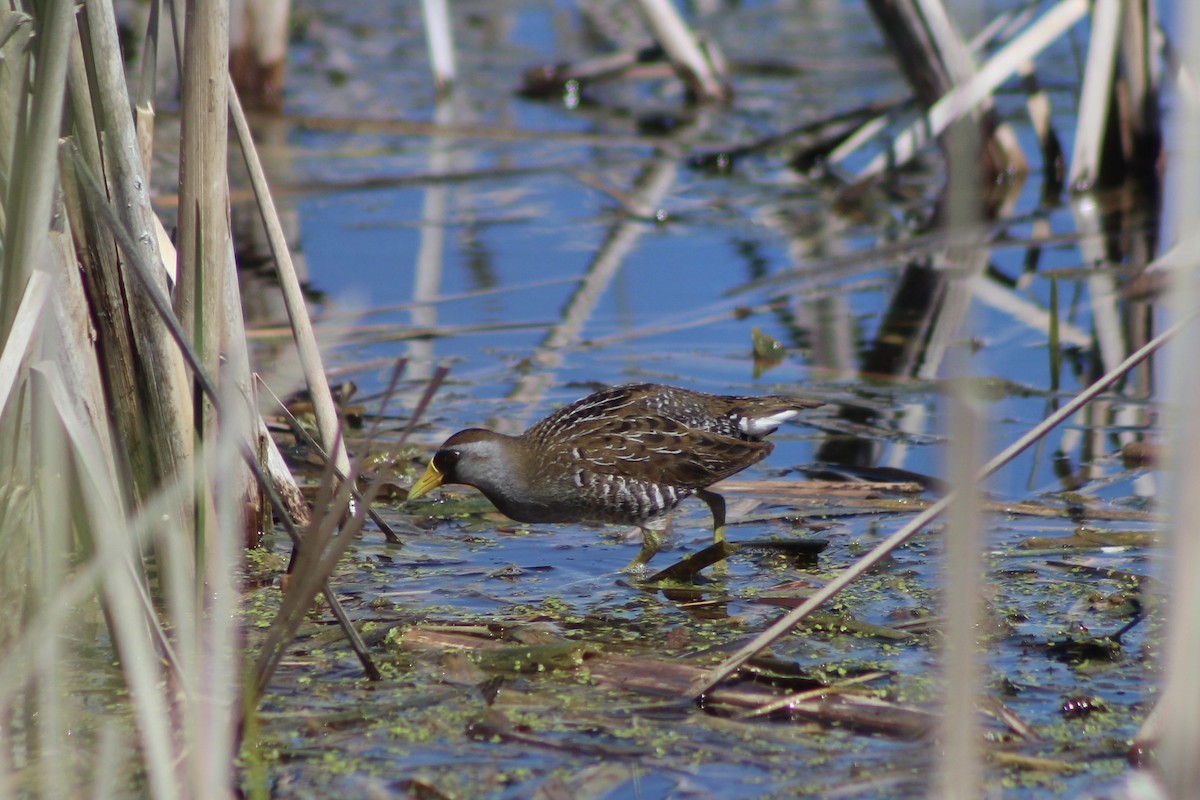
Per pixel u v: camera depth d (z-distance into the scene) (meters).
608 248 17.38
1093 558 9.16
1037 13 24.30
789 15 30.48
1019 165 20.27
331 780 6.36
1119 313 14.75
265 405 11.79
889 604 8.62
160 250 8.53
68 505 7.25
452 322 14.55
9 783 6.16
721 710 7.09
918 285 16.05
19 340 5.85
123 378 8.21
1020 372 13.07
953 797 4.73
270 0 22.94
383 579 9.21
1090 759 6.46
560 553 9.90
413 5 32.22
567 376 13.04
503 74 26.31
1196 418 4.71
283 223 18.17
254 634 8.12
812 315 15.02
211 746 5.38
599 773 6.38
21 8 6.94
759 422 10.52
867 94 24.38
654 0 23.81
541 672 7.57
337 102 24.16
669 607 8.70
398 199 19.42
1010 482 10.61
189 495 8.25
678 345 14.00
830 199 19.47
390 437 11.59
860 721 6.91
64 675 7.20
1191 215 4.61
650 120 23.47
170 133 21.22
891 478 10.92
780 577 9.17
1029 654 7.77
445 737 6.82
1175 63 18.89
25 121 6.48
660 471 9.83
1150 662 7.49
